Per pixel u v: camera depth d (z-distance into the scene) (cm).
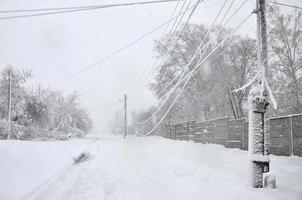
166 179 863
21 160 1244
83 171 1120
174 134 3102
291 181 774
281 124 1254
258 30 775
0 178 860
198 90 3081
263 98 734
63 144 2584
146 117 5697
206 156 1329
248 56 2802
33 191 747
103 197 691
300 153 1138
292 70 2306
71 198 689
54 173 1023
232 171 920
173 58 3272
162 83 3594
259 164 721
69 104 5953
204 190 709
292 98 2281
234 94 2644
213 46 2703
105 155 1705
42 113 3856
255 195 644
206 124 2098
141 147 2123
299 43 2305
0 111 3512
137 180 876
